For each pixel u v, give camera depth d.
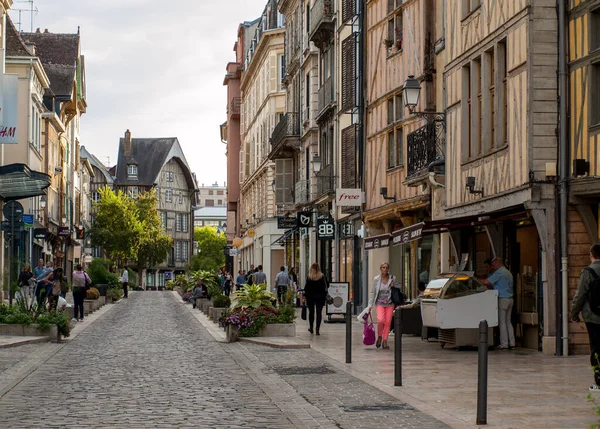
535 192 16.77
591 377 13.20
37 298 26.30
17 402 11.07
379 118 29.50
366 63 31.06
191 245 135.75
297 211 46.47
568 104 16.67
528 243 18.59
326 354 17.58
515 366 14.84
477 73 20.44
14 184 35.06
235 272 82.00
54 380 13.47
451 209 21.45
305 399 11.26
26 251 49.59
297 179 48.09
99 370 14.91
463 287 17.64
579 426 8.96
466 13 21.03
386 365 15.28
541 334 17.28
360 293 33.12
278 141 48.25
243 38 78.25
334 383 12.90
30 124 48.31
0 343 18.89
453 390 11.85
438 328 18.86
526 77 17.17
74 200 79.69
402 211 27.16
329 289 28.69
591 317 11.19
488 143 19.67
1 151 42.47
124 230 93.12
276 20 62.25
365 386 12.48
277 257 59.81
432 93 24.39
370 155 30.50
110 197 93.88
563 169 16.58
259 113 64.38
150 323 30.11
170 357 17.39
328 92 37.81
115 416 9.96
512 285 18.14
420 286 23.84
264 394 11.84
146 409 10.49
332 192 36.38
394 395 11.45
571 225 16.66
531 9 17.03
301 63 45.28
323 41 38.97
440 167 22.38
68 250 74.50
